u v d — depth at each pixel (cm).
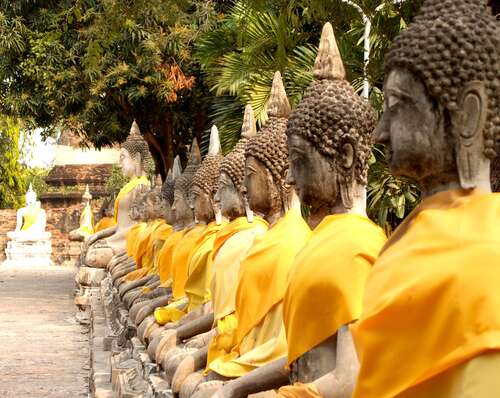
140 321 903
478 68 256
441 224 248
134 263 1346
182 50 1619
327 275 344
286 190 496
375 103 683
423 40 261
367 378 252
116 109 1838
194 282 745
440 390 237
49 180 4269
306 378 352
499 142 265
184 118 1842
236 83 1014
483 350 225
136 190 1595
